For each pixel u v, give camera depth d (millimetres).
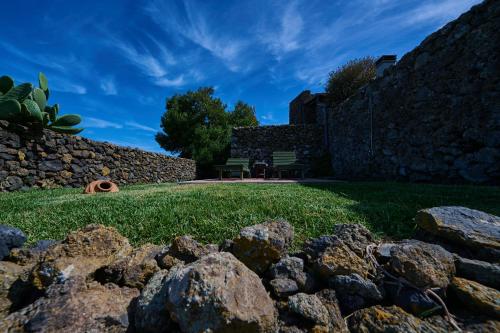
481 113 3770
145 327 944
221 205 2596
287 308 1038
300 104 16391
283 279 1165
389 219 2023
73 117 6035
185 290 906
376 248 1308
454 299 1037
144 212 2342
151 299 1010
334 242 1302
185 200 2926
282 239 1330
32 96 5379
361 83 11305
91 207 2697
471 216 1430
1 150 4379
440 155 4527
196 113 16906
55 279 1104
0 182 4348
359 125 7680
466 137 4008
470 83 3938
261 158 12305
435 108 4641
